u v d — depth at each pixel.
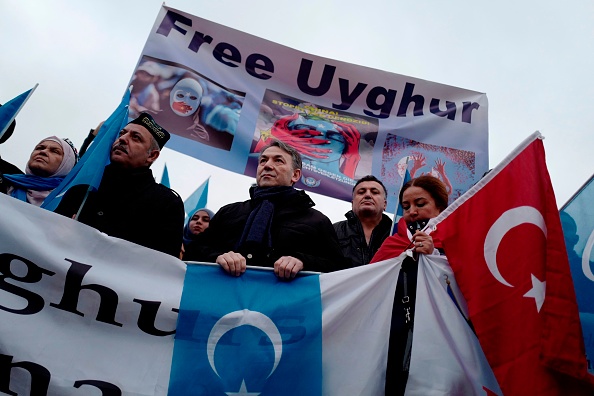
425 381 3.13
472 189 3.65
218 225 3.90
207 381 3.00
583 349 3.04
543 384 3.00
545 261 3.30
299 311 3.24
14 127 4.43
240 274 3.33
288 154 4.14
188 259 3.81
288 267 3.33
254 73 5.71
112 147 3.81
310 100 5.77
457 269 3.44
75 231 3.20
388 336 3.24
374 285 3.37
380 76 5.99
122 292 3.13
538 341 3.11
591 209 3.90
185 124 5.24
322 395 3.05
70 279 3.09
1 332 2.90
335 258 3.75
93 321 3.05
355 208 4.86
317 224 3.81
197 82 5.41
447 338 3.27
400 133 5.79
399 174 5.61
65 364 2.92
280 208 3.87
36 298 3.02
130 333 3.06
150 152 3.89
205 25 5.69
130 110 5.12
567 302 3.14
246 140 5.37
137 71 5.29
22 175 4.70
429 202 3.97
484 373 3.19
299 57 5.88
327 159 5.54
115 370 2.96
